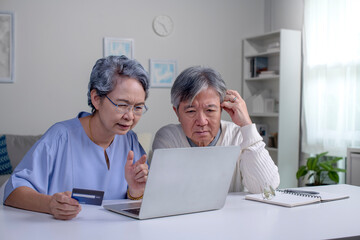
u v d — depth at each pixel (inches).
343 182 164.1
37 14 174.2
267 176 65.3
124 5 185.8
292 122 181.6
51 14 175.9
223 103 68.7
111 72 53.9
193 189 47.5
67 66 178.4
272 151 189.3
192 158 46.1
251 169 65.9
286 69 179.8
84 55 180.4
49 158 57.4
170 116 194.1
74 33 179.0
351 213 49.6
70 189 59.3
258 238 37.8
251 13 208.7
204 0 199.5
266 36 192.9
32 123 174.4
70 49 178.5
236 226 42.3
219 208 51.4
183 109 63.4
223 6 203.2
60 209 44.2
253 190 65.9
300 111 185.6
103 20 182.7
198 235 38.6
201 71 62.5
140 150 68.2
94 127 60.8
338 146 158.4
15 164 148.1
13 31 170.9
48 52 175.9
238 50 206.4
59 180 59.0
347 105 155.6
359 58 151.2
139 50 188.5
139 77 55.0
